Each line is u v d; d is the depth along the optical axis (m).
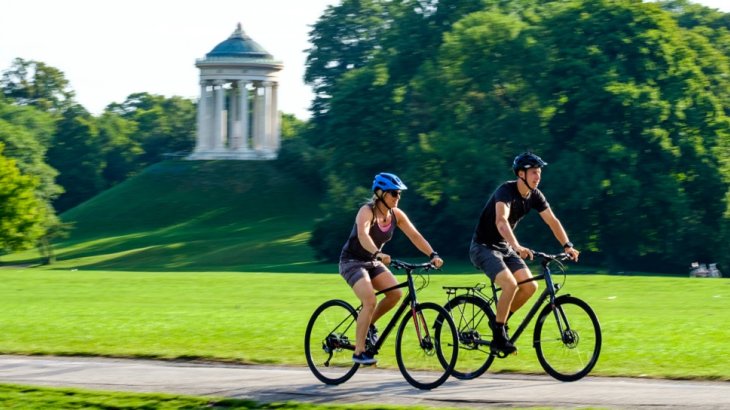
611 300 68.75
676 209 173.62
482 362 34.66
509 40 198.75
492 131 193.50
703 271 167.88
